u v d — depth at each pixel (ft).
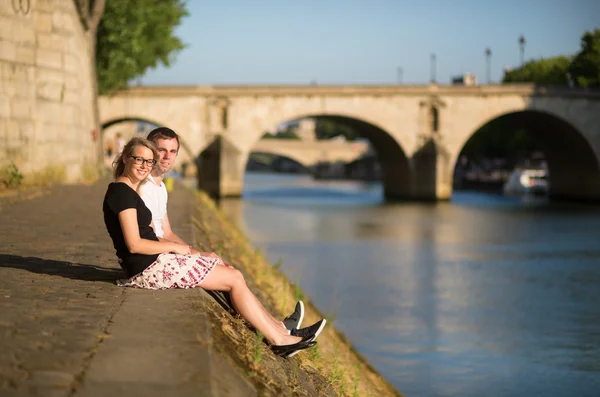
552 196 287.89
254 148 424.87
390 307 78.59
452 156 254.47
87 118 101.65
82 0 89.51
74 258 29.40
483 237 148.87
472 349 61.31
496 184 317.83
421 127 253.03
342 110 248.32
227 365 16.21
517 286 94.17
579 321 73.61
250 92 243.19
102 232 38.68
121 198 21.36
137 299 20.65
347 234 150.30
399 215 196.95
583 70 275.80
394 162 272.51
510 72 338.75
